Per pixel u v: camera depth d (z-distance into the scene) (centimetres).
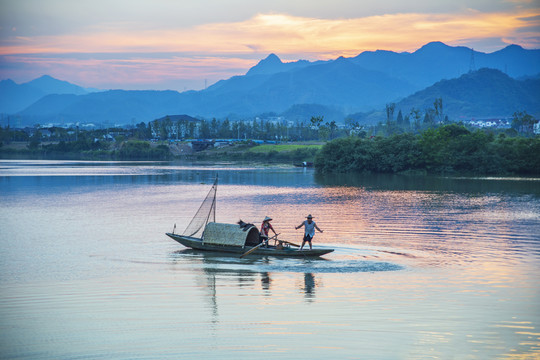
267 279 3253
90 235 4981
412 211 6750
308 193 9631
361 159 16625
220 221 5975
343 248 4241
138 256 3959
